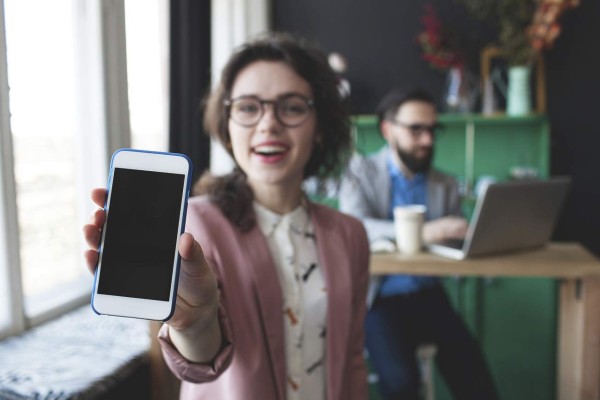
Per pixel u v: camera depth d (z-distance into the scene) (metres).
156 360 1.52
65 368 1.41
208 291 0.73
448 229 2.01
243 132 1.11
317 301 1.11
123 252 0.69
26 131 1.81
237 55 1.17
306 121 1.12
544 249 1.99
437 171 2.52
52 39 1.91
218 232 1.05
